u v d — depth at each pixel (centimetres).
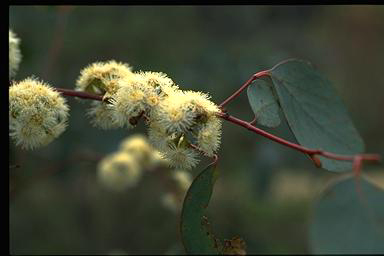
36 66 662
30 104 247
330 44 1307
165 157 236
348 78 1491
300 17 1050
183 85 734
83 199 885
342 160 220
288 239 898
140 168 518
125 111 237
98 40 787
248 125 231
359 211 213
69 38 762
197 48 802
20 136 249
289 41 992
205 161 699
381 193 212
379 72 1526
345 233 212
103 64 280
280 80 259
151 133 236
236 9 910
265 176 727
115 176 515
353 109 1491
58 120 270
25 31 657
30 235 869
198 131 232
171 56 806
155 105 235
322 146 257
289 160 788
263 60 766
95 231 886
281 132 696
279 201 1023
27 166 646
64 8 541
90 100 275
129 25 815
